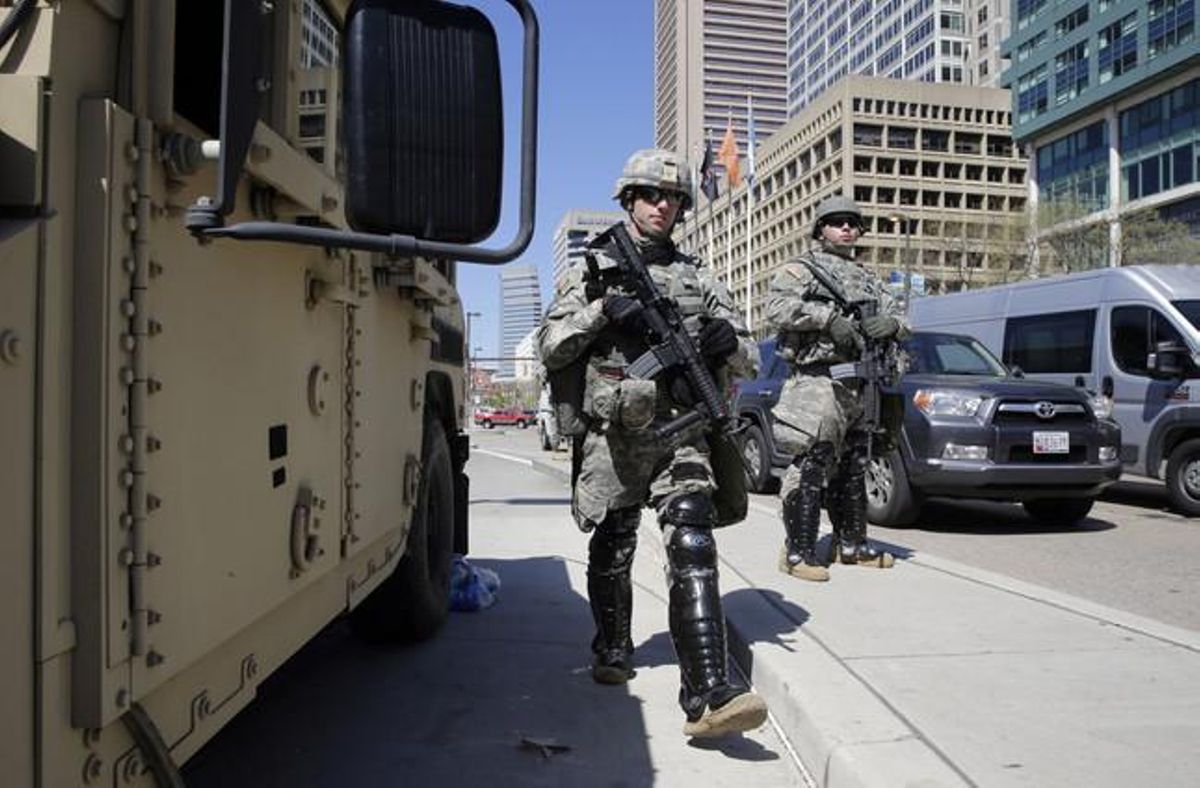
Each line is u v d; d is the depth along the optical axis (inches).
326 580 124.8
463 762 147.0
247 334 91.9
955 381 349.1
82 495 66.1
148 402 72.4
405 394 165.3
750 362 161.3
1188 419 411.5
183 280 78.2
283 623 109.3
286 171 93.1
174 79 81.4
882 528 365.4
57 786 64.7
